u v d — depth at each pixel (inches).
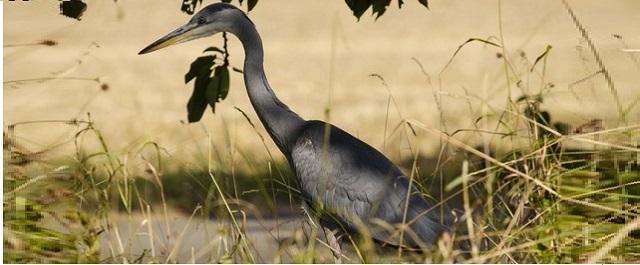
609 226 455.8
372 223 499.5
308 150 519.8
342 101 1331.2
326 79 1643.7
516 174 446.3
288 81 1625.2
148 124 1119.6
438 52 2026.3
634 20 2362.2
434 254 450.3
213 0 1130.0
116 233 446.3
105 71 1776.6
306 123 531.5
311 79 1649.9
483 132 511.8
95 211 458.0
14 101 1369.3
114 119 1181.1
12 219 454.9
